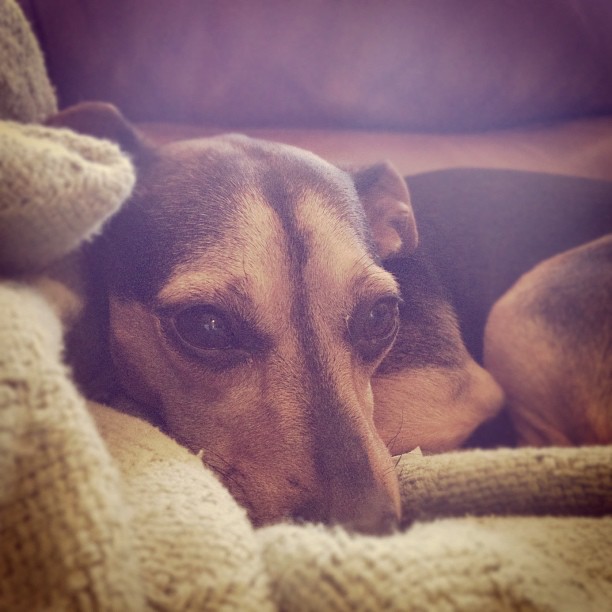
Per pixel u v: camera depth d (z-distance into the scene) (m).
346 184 0.25
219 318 0.21
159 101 0.35
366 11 0.35
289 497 0.19
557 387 0.30
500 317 0.31
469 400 0.28
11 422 0.11
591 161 0.36
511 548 0.13
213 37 0.34
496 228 0.33
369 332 0.23
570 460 0.19
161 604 0.12
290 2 0.34
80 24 0.34
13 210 0.14
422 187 0.33
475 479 0.19
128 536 0.12
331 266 0.22
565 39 0.37
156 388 0.22
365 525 0.18
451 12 0.36
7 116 0.21
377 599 0.11
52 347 0.13
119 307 0.22
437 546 0.13
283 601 0.12
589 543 0.16
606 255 0.32
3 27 0.21
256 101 0.35
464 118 0.37
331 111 0.36
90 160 0.15
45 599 0.11
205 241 0.22
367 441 0.20
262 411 0.21
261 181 0.23
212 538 0.13
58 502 0.11
